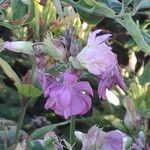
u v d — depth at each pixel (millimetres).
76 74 185
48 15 214
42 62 190
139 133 233
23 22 207
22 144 214
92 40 184
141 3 199
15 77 220
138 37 177
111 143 191
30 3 198
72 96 180
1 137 243
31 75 221
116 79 184
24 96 226
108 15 191
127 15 184
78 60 182
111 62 180
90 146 191
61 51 187
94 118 282
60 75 187
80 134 202
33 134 231
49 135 197
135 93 233
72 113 179
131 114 232
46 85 186
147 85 234
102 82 183
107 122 279
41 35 215
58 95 179
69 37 189
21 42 196
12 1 207
